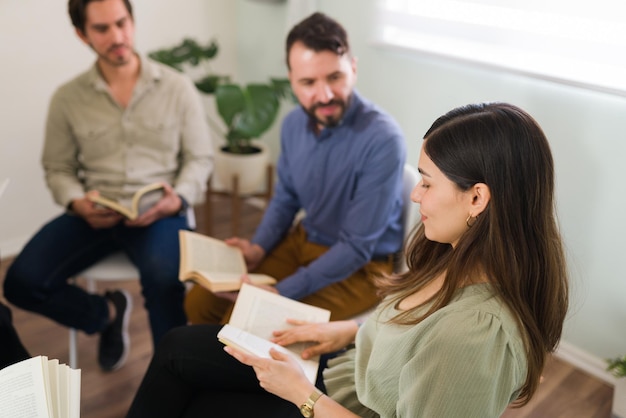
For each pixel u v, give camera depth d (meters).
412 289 1.17
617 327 2.02
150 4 2.73
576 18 1.88
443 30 2.21
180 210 2.02
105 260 1.97
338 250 1.66
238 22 3.07
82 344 2.21
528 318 0.97
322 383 1.33
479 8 2.09
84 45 2.61
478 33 2.11
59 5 2.48
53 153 2.06
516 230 0.97
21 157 2.60
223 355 1.32
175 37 2.88
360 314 1.72
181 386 1.34
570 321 2.12
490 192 0.96
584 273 2.05
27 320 2.32
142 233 1.95
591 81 1.85
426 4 2.23
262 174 2.84
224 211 3.15
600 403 1.99
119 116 2.04
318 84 1.62
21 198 2.65
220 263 1.69
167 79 2.07
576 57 1.91
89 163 2.08
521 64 2.03
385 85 2.45
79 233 1.95
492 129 0.95
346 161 1.70
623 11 1.77
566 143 1.98
